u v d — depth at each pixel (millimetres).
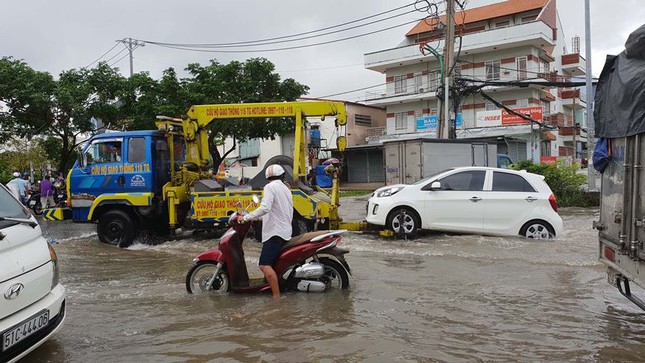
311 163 12375
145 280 7188
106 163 10922
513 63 38500
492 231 9883
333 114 11078
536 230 9766
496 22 42781
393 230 10156
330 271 6219
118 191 10812
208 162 12039
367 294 5965
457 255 8414
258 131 22266
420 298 5789
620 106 4562
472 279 6703
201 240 11234
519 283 6465
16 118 20078
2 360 3561
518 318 5016
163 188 10953
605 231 5160
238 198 10516
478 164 19312
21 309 3816
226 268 6195
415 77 42938
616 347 4207
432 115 42156
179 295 6145
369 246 9375
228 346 4359
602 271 7098
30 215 4543
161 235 11914
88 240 11781
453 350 4176
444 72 19656
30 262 3988
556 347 4223
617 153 4805
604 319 4953
